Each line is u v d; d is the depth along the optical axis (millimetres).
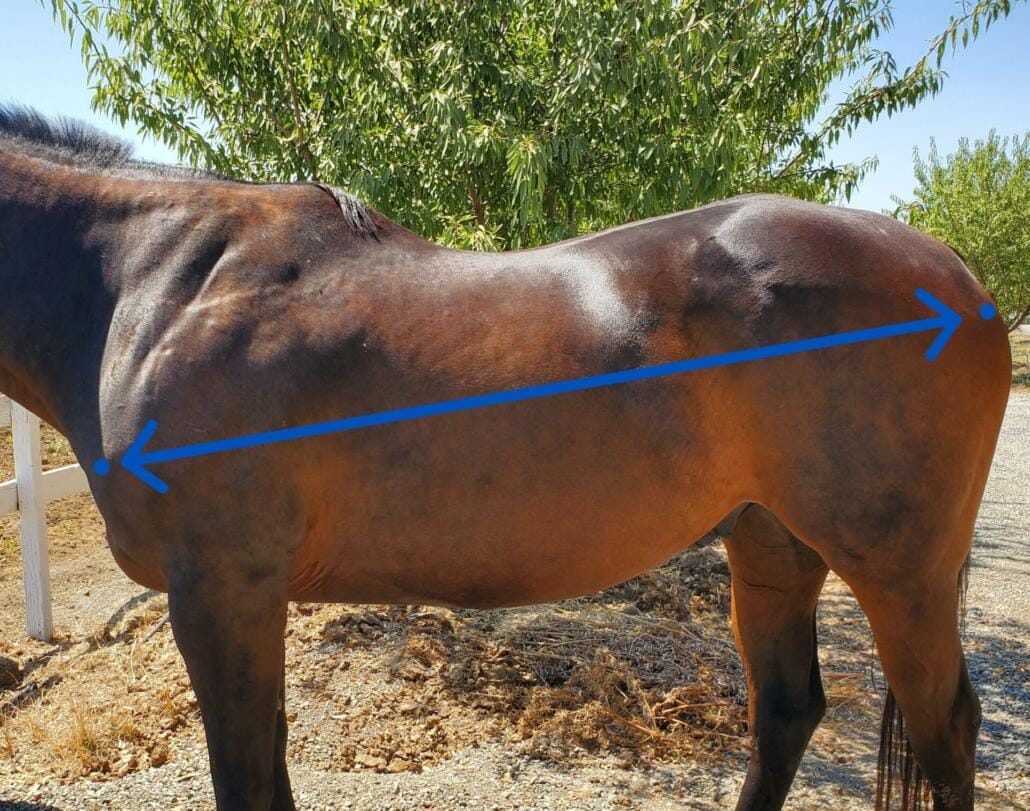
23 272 2189
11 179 2232
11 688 3799
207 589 1965
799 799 2848
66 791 2844
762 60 4711
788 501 2094
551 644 3770
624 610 4262
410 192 4703
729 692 3494
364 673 3461
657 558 2162
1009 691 3680
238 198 2186
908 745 2258
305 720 3180
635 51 4316
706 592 4637
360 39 4574
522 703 3332
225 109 5230
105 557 5590
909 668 2148
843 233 2113
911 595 2098
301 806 2695
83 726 3111
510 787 2818
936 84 5129
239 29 5008
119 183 2234
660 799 2795
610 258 2139
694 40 4191
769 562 2395
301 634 3791
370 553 2074
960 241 19781
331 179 4637
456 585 2119
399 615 3947
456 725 3162
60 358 2166
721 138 4258
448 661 3572
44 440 8172
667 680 3527
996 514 7195
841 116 5359
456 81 4422
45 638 4344
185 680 3518
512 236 4773
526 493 2008
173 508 1950
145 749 3090
